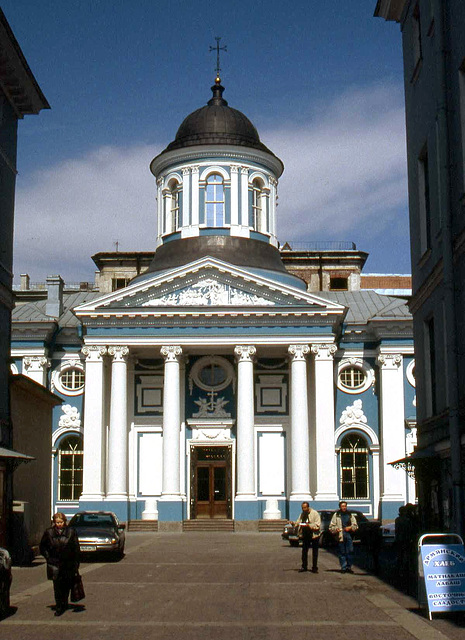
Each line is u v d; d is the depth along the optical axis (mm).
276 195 55875
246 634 13492
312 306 47406
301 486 46188
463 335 19500
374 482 50031
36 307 54469
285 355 50125
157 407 49938
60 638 13203
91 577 22688
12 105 28938
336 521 23625
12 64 26922
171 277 47781
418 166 24031
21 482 30750
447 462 20828
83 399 51188
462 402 19578
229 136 53812
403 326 50312
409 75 24984
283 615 15484
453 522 19688
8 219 28672
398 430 49688
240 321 47531
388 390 50031
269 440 49656
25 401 31516
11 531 27141
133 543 37656
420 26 23750
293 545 35500
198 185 53062
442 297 21672
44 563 27172
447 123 20438
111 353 47500
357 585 20234
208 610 16188
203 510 48812
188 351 49500
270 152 54438
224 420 49469
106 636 13375
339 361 51250
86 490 46469
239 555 30734
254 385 50188
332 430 46844
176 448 46719
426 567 14742
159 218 54969
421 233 23844
